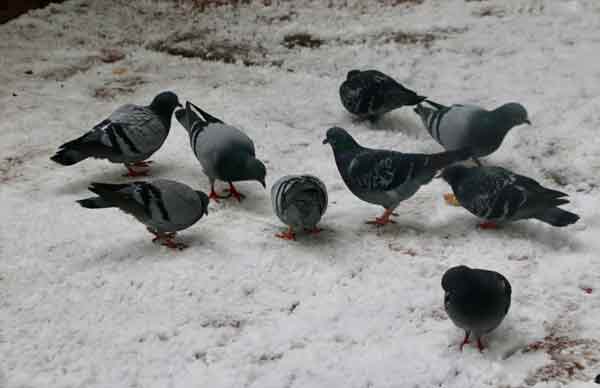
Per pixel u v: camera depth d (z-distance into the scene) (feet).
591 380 9.61
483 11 15.94
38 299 10.44
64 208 11.61
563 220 10.86
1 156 12.48
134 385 9.71
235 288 10.58
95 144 11.78
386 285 10.59
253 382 9.73
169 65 14.69
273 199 11.04
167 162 12.50
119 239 11.19
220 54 15.02
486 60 14.44
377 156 11.18
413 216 11.55
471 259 10.88
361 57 14.74
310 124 13.16
